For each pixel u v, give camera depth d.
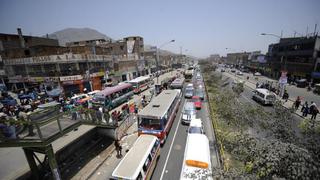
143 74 63.53
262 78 60.88
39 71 33.00
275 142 6.46
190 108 20.81
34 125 9.56
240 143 8.01
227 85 40.28
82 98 25.62
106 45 61.75
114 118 17.38
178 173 11.60
